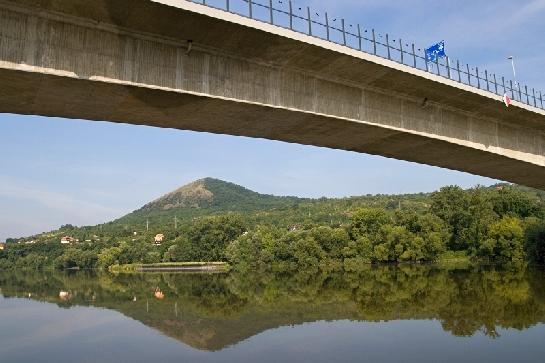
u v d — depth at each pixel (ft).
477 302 148.05
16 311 172.14
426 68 71.67
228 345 108.99
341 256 322.34
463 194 315.17
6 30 47.14
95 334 125.49
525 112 88.53
